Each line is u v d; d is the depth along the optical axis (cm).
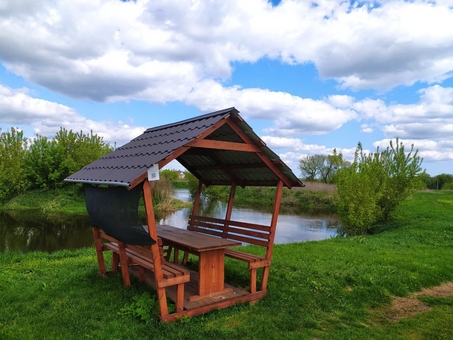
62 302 477
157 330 391
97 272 632
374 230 1669
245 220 2145
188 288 529
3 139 2914
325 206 3150
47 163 2878
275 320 444
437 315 491
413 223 1605
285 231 1773
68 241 1311
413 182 1730
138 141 605
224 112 458
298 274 670
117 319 420
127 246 523
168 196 2698
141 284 545
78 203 2745
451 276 694
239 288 544
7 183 2762
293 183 546
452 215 1845
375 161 1836
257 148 498
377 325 459
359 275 659
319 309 495
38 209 2491
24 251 1102
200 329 401
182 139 446
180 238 548
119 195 434
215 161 638
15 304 464
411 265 758
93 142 3403
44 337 370
